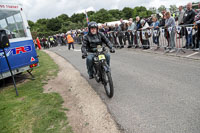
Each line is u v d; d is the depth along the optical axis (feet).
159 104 10.59
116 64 22.15
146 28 28.12
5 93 16.61
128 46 33.53
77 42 66.54
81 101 12.79
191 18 22.26
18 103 13.50
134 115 9.78
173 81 13.80
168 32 23.81
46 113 11.34
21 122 10.61
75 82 17.58
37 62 21.33
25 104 13.15
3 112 12.21
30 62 20.44
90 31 13.20
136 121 9.20
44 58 37.63
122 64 21.70
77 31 65.36
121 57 26.14
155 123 8.79
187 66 16.99
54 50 56.65
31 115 11.32
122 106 11.03
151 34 27.37
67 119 10.39
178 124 8.46
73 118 10.46
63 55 39.32
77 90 15.21
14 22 18.84
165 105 10.37
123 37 33.99
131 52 28.91
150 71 17.21
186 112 9.36
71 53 40.78
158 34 25.90
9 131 9.78
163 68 17.54
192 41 21.53
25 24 20.07
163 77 15.02
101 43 13.84
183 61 18.84
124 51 30.94
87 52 13.79
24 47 19.70
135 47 31.86
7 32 18.02
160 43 26.09
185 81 13.46
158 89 12.75
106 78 13.46
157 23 27.43
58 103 12.78
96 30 13.15
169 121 8.79
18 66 19.13
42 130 9.50
